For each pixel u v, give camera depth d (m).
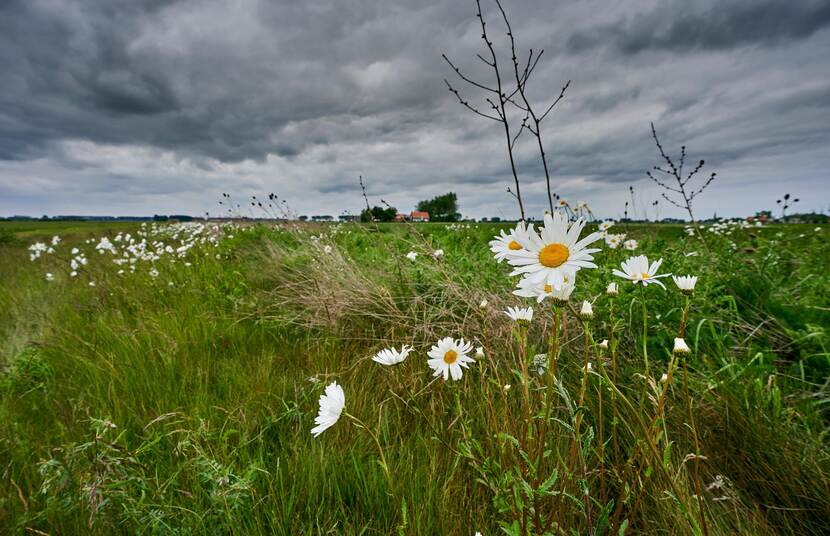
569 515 1.36
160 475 1.76
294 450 1.89
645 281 1.16
